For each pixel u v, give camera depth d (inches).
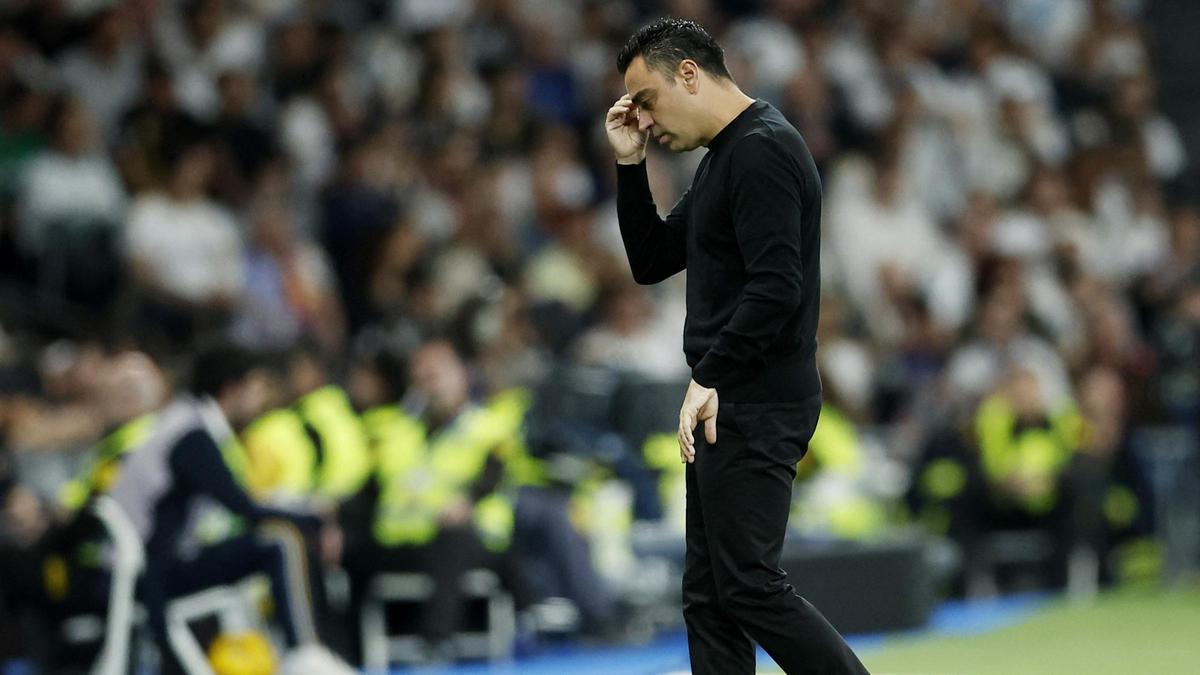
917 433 1577.3
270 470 1110.4
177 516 956.0
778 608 628.1
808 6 2057.1
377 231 1481.3
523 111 1754.4
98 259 1371.8
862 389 1555.1
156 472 947.3
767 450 629.6
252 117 1553.9
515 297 1385.3
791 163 621.9
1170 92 2442.2
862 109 2020.2
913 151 1973.4
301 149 1587.1
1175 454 1649.9
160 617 940.0
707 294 641.0
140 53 1552.7
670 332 1541.6
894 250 1808.6
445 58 1718.8
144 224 1365.7
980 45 2209.6
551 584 1237.1
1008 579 1558.8
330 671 944.9
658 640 1284.4
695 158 1764.3
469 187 1606.8
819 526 1392.7
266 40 1679.4
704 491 635.5
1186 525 1636.3
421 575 1163.9
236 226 1438.2
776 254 612.4
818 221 639.8
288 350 1173.7
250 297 1385.3
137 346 1251.8
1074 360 1736.0
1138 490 1642.5
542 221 1672.0
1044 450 1547.7
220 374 982.4
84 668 1026.1
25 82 1434.5
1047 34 2336.4
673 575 1284.4
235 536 962.7
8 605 1044.5
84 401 1172.5
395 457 1178.0
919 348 1715.1
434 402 1198.3
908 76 2073.1
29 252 1355.8
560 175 1702.8
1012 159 2103.8
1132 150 2208.4
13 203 1374.3
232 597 976.9
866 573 1270.9
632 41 649.6
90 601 984.9
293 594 956.0
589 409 1318.9
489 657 1205.7
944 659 1175.0
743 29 2007.9
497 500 1201.4
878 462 1480.1
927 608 1315.2
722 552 633.0
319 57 1656.0
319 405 1157.1
